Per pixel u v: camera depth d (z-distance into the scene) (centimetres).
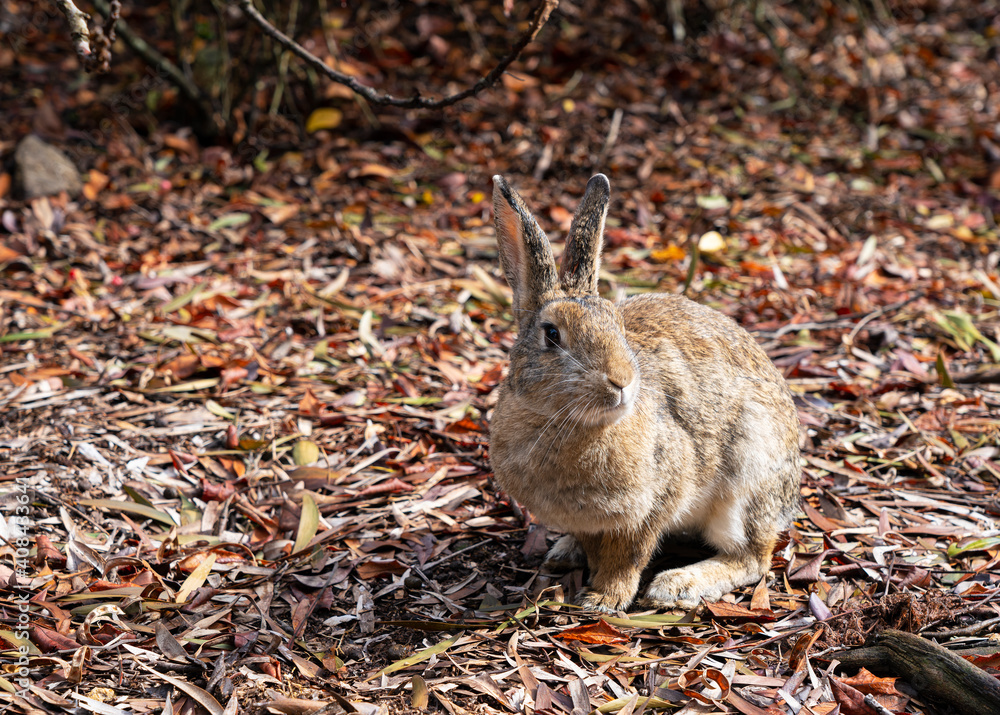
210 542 420
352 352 602
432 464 491
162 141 895
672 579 406
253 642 357
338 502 456
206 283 666
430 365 591
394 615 386
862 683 337
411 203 820
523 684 337
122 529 429
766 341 629
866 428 534
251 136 918
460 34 1111
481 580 413
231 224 772
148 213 783
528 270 383
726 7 1188
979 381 581
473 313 659
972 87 1109
